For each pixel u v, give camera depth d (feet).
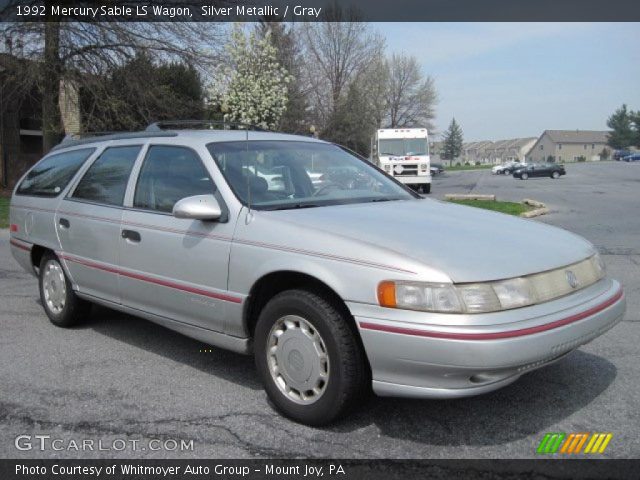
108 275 16.05
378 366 10.69
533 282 10.89
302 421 11.83
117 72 63.46
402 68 226.38
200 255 13.43
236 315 12.84
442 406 12.60
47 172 19.63
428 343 10.09
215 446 11.17
